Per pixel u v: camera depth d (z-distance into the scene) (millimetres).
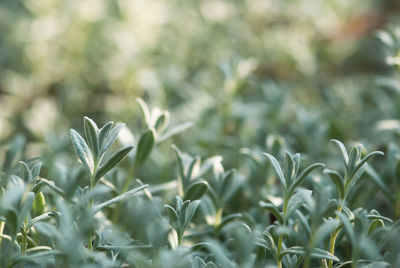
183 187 659
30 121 995
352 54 1255
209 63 1189
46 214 603
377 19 1282
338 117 890
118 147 879
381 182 671
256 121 868
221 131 838
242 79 839
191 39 1256
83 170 594
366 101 1023
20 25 1255
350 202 668
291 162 609
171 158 808
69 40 1226
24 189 557
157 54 1209
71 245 556
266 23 1373
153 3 1247
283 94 889
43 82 1170
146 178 782
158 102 926
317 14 1336
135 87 1089
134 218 599
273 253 606
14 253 595
